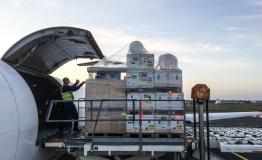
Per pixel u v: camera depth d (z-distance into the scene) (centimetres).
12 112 834
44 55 1208
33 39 1016
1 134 767
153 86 961
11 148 820
